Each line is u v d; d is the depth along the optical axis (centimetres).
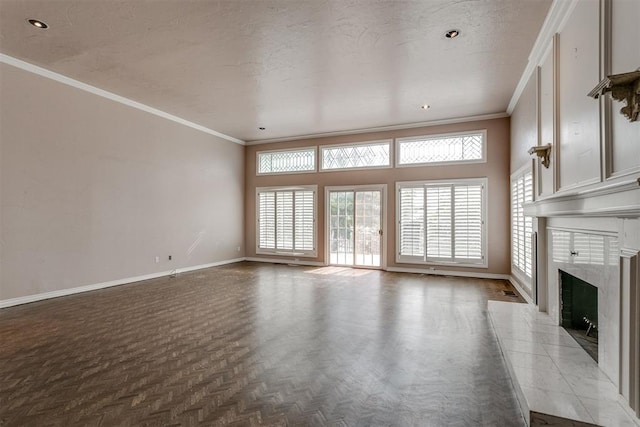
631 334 182
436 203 678
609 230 218
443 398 222
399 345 310
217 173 796
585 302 303
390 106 602
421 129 700
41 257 468
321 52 406
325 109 621
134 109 596
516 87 507
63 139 491
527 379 222
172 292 520
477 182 646
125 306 441
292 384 240
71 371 259
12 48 404
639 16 175
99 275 541
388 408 211
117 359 281
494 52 402
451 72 459
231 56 417
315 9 321
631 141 182
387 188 728
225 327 360
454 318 389
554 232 339
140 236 610
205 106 613
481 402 217
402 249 709
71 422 196
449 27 350
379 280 616
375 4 312
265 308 431
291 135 824
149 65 446
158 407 211
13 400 219
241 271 715
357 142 761
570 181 282
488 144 641
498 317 357
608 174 208
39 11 326
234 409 209
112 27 355
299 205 822
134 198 598
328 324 369
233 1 309
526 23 341
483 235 639
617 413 184
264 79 489
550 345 280
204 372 258
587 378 223
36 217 461
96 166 536
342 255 775
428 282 597
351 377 250
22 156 445
